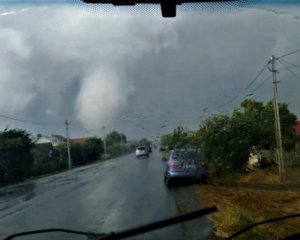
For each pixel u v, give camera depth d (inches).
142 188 808.9
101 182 1023.0
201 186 783.7
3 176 1596.9
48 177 1528.1
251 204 543.2
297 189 700.0
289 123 1561.3
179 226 410.6
